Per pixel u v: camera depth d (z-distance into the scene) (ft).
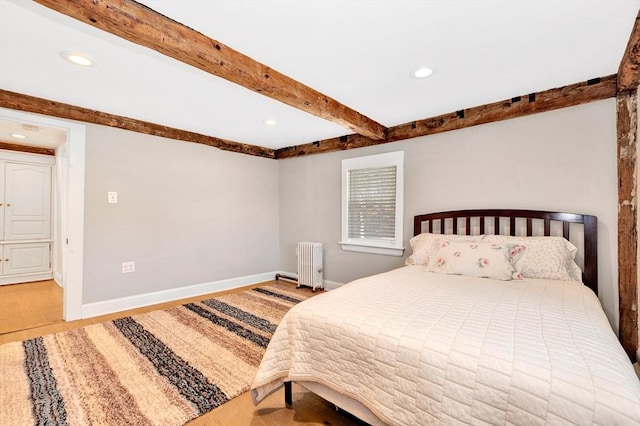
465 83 7.75
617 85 7.14
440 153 10.37
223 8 4.87
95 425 4.94
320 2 4.71
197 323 9.45
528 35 5.63
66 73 7.18
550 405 2.96
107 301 10.43
